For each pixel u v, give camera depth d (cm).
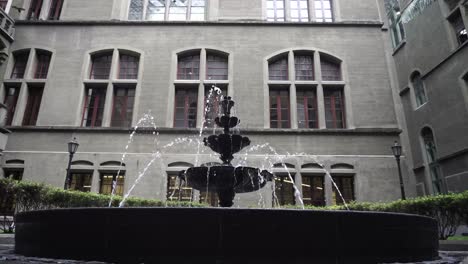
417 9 2225
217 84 2041
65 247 499
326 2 2316
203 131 1919
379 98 2016
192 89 2080
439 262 529
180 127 1977
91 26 2167
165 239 470
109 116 1988
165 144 1898
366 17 2217
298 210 484
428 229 584
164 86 2028
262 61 2086
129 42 2133
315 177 1894
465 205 1026
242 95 2003
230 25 2173
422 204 1144
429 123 2083
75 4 2247
